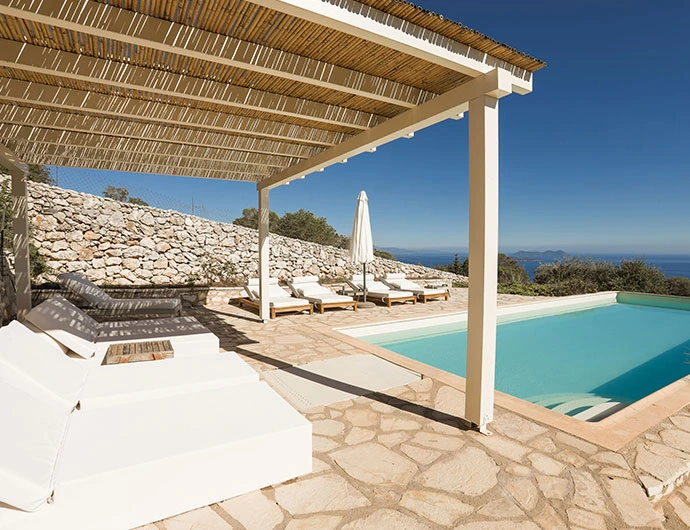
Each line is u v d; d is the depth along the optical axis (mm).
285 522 2113
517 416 3514
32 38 3188
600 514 2203
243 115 4945
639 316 10648
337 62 3457
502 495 2367
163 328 5566
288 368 4895
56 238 9844
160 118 4590
